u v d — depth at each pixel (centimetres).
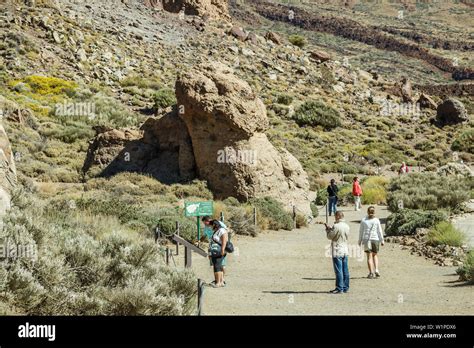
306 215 2941
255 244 2256
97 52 7394
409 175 3938
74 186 3186
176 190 2917
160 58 7975
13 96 5581
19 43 6894
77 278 1040
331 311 1225
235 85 2944
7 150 1333
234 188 2873
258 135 2986
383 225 2734
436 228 2205
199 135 2975
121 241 1197
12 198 1262
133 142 3362
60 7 8362
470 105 10712
